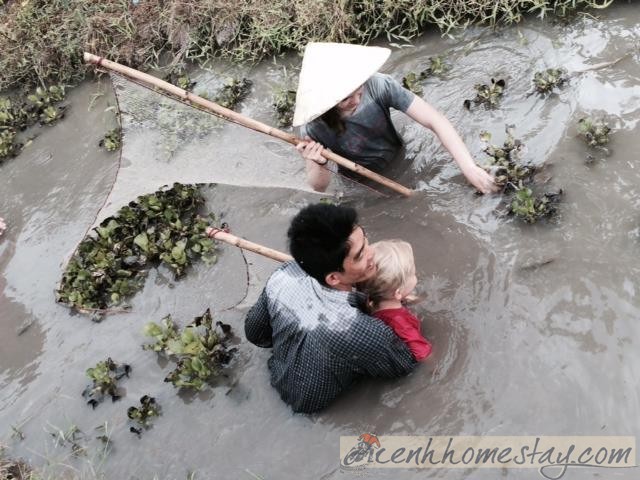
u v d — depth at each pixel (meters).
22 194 5.92
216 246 4.92
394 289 3.63
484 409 3.56
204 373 4.10
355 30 5.92
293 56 6.20
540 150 4.59
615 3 5.33
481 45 5.50
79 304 4.81
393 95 4.35
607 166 4.34
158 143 4.68
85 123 6.38
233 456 3.79
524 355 3.69
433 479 3.39
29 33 7.14
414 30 5.77
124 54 6.71
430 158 4.83
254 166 4.95
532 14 5.55
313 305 3.52
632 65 4.86
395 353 3.61
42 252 5.38
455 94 5.18
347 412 3.78
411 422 3.64
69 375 4.48
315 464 3.63
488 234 4.28
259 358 4.19
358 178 4.84
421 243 4.41
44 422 4.25
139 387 4.28
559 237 4.11
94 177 5.81
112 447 4.01
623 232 3.99
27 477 3.98
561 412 3.44
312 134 4.52
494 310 3.92
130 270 4.94
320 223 3.19
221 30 6.46
